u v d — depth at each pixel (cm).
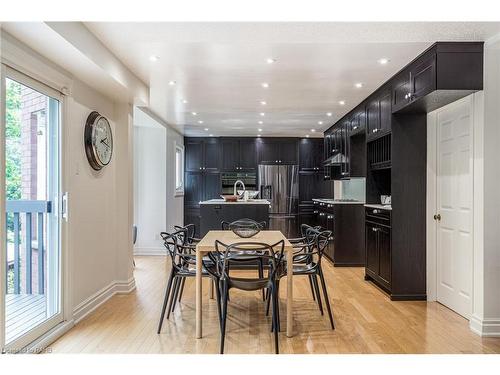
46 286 323
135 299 421
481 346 294
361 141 609
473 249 329
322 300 417
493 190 317
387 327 336
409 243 418
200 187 905
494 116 317
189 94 500
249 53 344
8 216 319
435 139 415
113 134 445
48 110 315
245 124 730
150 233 704
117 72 358
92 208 386
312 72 400
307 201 905
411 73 367
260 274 390
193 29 282
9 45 246
